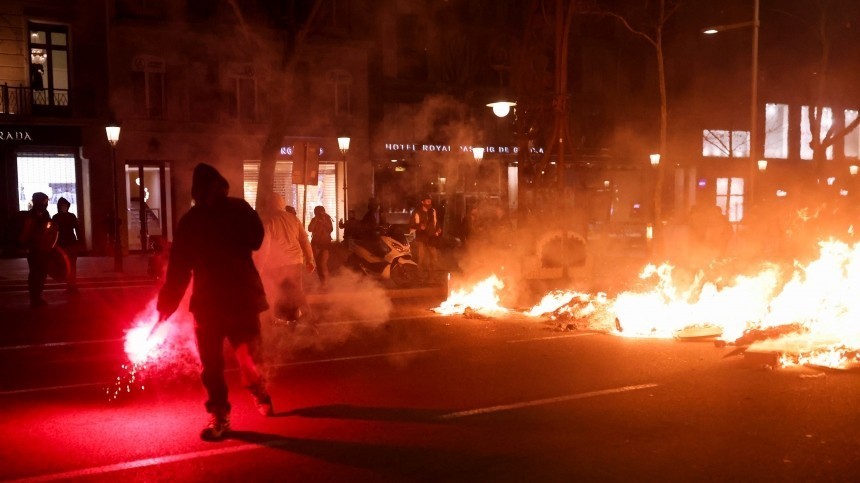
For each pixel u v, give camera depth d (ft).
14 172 88.43
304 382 25.52
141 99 95.81
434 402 22.61
